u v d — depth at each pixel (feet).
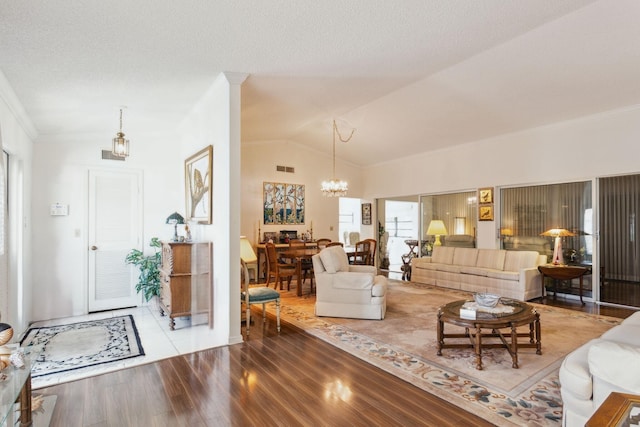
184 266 13.56
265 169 25.43
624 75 13.24
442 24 9.59
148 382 8.73
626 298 16.47
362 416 7.17
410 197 26.76
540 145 18.99
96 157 16.10
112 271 16.40
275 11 8.02
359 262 24.18
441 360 9.99
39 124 13.69
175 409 7.47
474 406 7.50
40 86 10.68
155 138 17.54
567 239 18.42
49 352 10.90
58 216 15.17
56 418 7.13
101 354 10.69
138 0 7.07
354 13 8.44
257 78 12.41
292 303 17.25
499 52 12.12
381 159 27.99
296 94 14.78
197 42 9.21
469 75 13.99
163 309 14.78
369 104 17.70
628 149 15.84
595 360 5.39
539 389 8.24
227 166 11.66
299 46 10.02
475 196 22.38
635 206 16.17
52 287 14.94
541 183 19.12
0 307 10.37
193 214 15.29
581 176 17.42
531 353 10.50
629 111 15.81
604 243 17.11
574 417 5.82
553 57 12.38
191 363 9.90
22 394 6.80
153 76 11.01
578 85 14.20
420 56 11.82
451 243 23.76
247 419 7.07
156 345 11.46
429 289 20.70
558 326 13.26
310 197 27.66
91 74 10.33
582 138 17.38
